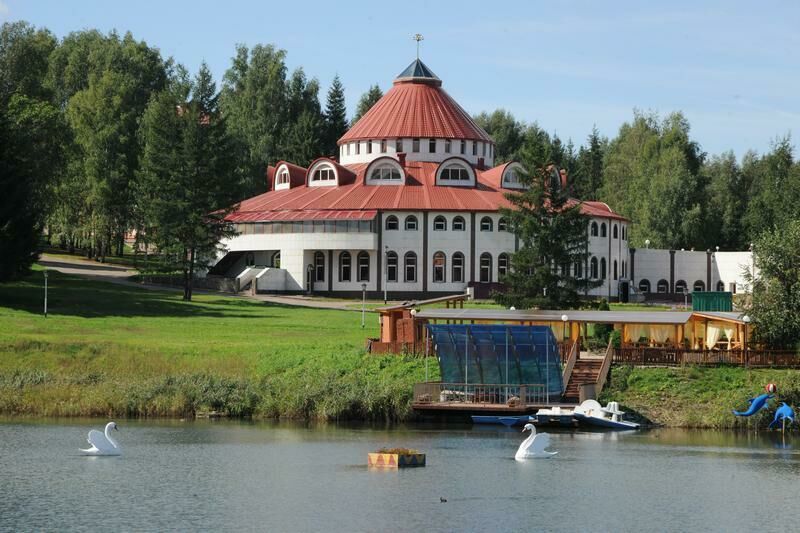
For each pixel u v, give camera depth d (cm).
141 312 16012
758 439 10475
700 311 13475
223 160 19038
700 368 11625
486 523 7650
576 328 12462
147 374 12112
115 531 7369
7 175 15588
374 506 8000
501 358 11444
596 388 11319
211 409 11500
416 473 8944
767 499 8325
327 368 12125
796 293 12194
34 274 19275
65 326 14150
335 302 19300
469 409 11000
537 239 16200
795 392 11075
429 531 7462
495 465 9281
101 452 9444
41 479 8650
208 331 14425
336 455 9550
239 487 8444
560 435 10669
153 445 9906
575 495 8362
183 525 7512
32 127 17975
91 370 12194
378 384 11519
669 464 9388
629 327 12706
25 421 11025
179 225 18062
